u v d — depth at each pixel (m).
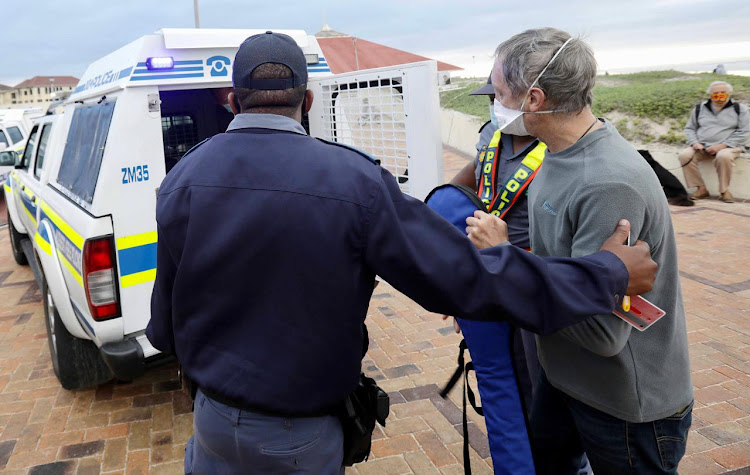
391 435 3.10
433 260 1.27
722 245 6.01
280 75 1.37
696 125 7.99
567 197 1.50
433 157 3.07
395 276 1.29
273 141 1.35
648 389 1.54
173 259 1.42
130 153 2.96
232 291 1.32
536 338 1.76
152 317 1.58
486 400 2.04
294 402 1.34
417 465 2.86
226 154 1.36
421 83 3.03
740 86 10.51
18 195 5.80
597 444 1.67
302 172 1.30
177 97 4.42
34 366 4.21
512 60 1.51
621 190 1.38
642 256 1.34
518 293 1.27
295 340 1.31
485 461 2.87
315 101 4.03
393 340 4.25
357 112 3.64
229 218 1.30
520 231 2.43
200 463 1.55
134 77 2.95
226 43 3.24
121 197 2.95
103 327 2.99
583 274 1.30
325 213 1.27
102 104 3.21
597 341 1.40
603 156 1.44
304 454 1.40
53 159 4.20
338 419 1.48
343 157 1.33
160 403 3.62
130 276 3.02
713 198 8.02
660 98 10.66
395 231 1.27
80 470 2.97
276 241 1.28
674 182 7.75
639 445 1.59
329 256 1.28
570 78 1.46
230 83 3.30
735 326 4.17
